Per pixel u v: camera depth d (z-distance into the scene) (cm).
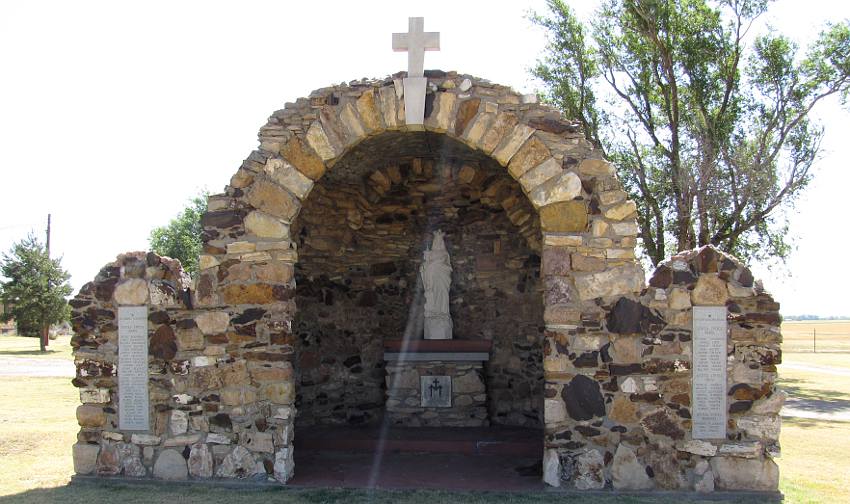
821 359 3272
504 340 1121
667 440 711
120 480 752
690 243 1873
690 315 717
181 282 766
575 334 732
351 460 888
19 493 710
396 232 1159
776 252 2014
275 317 759
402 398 1082
